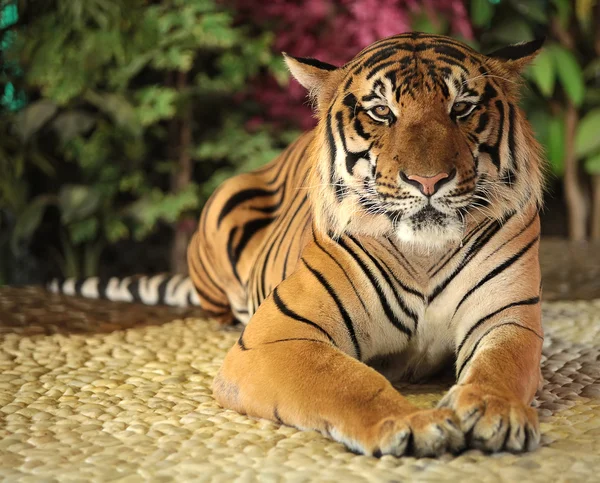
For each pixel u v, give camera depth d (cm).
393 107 528
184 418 534
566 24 1619
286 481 421
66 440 498
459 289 560
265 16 1370
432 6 1432
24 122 1259
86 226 1292
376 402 461
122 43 1274
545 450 453
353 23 1345
